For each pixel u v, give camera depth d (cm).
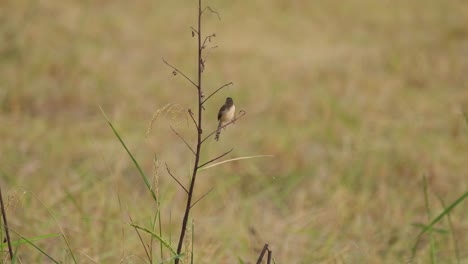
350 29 2933
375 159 1316
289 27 2888
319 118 1614
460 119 1534
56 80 1798
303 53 2414
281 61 2248
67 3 2722
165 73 2014
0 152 1235
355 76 2050
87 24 2467
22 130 1380
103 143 1323
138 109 1608
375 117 1634
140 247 857
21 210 936
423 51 2450
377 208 1100
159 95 1759
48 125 1466
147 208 991
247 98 1762
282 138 1430
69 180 1116
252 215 1052
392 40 2717
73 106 1642
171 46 2377
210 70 2083
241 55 2297
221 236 930
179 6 3056
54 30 2297
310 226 1005
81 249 813
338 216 1037
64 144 1309
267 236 963
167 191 1103
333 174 1262
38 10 2491
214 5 3070
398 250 932
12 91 1630
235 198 1124
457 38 2758
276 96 1772
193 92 1834
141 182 1166
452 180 1242
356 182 1231
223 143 1384
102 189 1047
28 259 820
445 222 999
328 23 3014
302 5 3294
